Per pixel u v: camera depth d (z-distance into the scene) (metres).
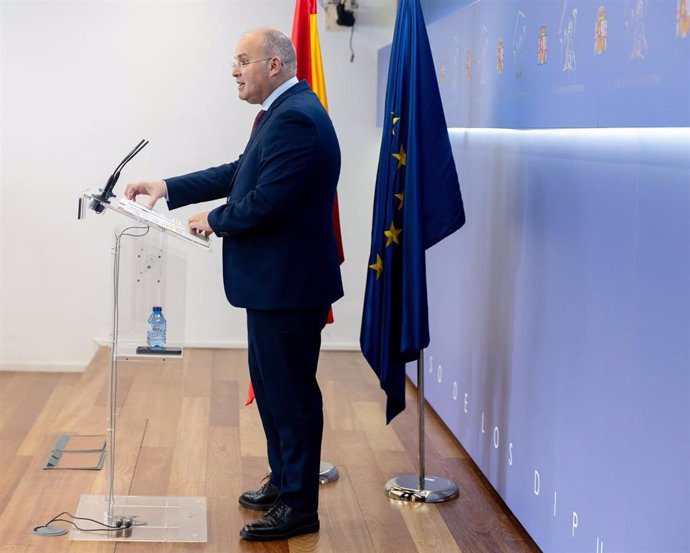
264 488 3.62
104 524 3.38
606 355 2.64
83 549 3.20
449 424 4.58
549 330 3.12
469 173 4.21
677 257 2.21
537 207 3.25
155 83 6.04
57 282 6.11
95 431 4.59
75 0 5.91
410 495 3.71
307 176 3.14
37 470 3.99
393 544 3.30
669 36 2.15
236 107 6.10
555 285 3.06
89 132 6.02
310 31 4.20
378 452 4.30
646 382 2.38
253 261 3.22
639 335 2.42
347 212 6.27
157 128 6.07
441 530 3.43
